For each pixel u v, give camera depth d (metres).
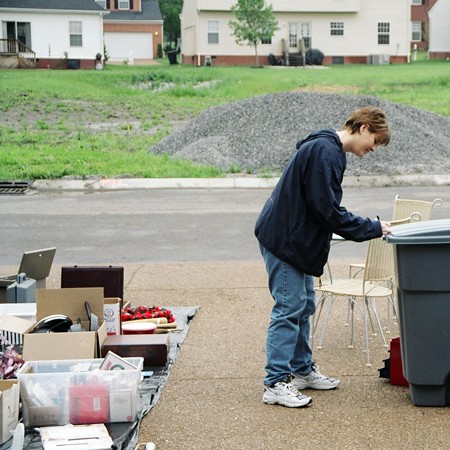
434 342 5.79
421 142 21.38
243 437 5.45
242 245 12.55
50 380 5.54
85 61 54.00
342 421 5.68
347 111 22.64
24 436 5.35
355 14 57.41
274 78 44.31
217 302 9.03
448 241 5.62
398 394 6.21
